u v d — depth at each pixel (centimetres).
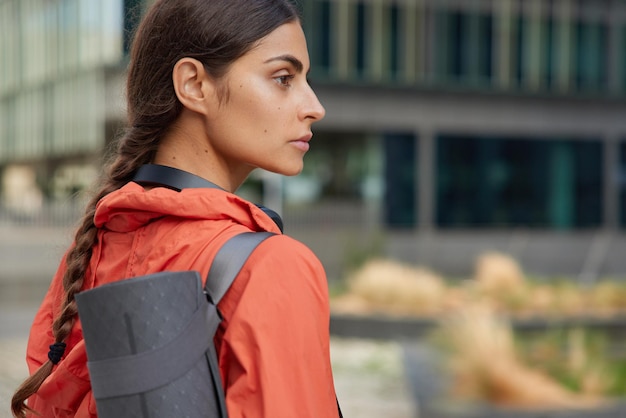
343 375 1021
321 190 3300
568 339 1092
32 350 139
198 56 120
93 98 2809
